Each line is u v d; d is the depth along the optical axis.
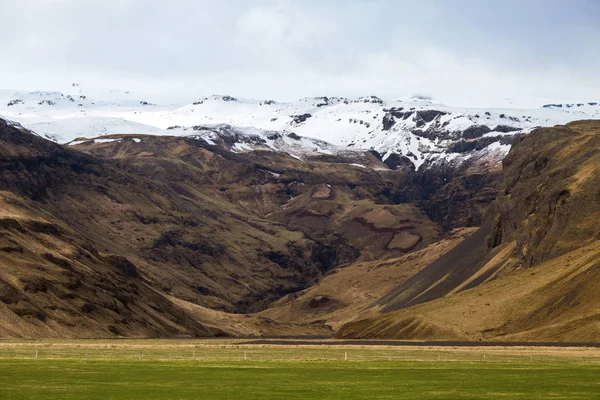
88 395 152.88
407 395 155.12
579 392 159.12
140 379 180.12
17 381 173.62
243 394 156.00
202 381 176.88
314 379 182.25
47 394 153.75
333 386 169.12
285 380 179.88
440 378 184.62
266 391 160.50
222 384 171.62
